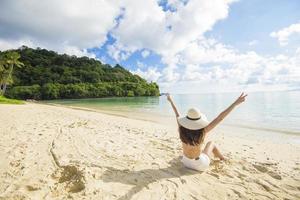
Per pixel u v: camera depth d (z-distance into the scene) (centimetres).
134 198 312
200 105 3372
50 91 8500
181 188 345
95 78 10675
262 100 4088
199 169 404
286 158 550
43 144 582
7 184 344
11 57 4712
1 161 443
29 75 10169
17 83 9506
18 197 303
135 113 2103
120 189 335
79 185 349
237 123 1359
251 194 332
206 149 420
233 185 360
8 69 4838
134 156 498
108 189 333
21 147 545
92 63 12750
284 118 1571
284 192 342
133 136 735
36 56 11956
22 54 11588
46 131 754
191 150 389
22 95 8356
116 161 461
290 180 389
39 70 10462
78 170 392
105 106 3544
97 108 2964
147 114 1994
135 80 11881
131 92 9756
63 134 713
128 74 13250
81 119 1215
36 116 1270
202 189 344
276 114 1823
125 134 768
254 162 491
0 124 891
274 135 948
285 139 851
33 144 578
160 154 517
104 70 12600
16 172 391
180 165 440
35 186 338
